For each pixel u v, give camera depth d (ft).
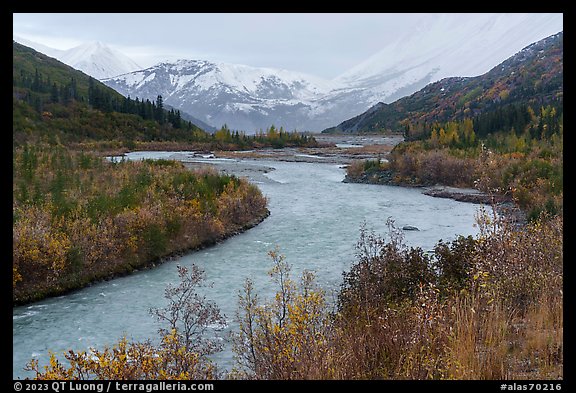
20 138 214.48
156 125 344.90
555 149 151.84
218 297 46.09
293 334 20.07
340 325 23.90
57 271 50.06
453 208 103.86
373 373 19.04
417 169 147.64
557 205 72.43
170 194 77.97
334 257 61.67
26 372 31.91
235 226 79.20
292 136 361.92
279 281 50.72
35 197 62.54
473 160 139.54
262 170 178.81
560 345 19.47
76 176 84.79
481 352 19.30
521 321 22.99
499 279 24.91
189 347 29.55
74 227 55.77
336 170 186.39
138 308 44.96
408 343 19.66
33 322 41.75
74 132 281.33
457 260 35.19
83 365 21.89
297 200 113.60
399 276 34.83
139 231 61.36
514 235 27.66
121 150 268.62
